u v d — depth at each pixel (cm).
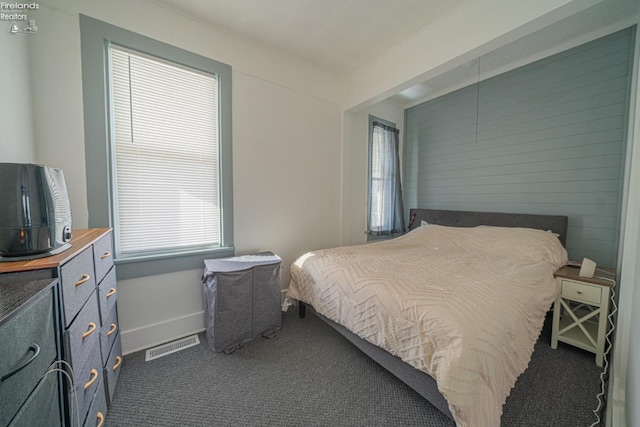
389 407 134
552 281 180
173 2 182
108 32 166
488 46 175
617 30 203
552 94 240
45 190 91
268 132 248
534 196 255
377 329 139
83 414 95
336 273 177
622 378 127
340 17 197
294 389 147
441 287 139
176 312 202
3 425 51
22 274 76
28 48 142
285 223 267
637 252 112
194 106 208
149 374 158
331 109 298
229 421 125
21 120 134
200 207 216
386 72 249
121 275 177
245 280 189
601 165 215
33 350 63
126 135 181
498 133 281
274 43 232
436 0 178
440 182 341
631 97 175
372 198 350
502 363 104
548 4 143
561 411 131
